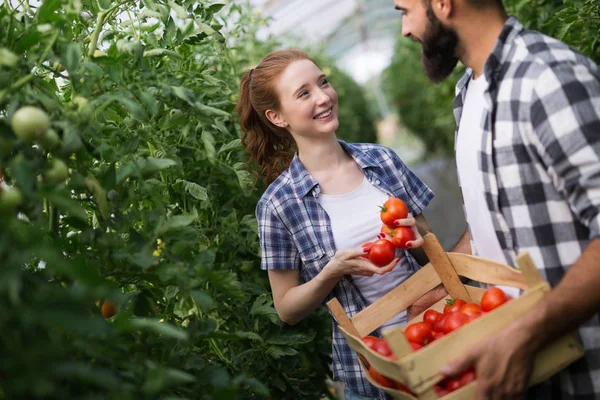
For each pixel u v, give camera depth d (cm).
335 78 957
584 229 141
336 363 223
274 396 247
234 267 254
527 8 364
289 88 216
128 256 142
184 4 207
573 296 125
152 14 199
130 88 155
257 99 230
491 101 146
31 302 106
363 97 1480
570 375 146
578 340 139
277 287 221
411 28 158
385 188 216
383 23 1688
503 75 145
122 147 165
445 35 153
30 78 131
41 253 101
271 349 227
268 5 1020
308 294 203
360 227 211
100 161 185
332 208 215
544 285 136
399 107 1588
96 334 104
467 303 170
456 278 181
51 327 106
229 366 216
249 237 257
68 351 117
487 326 137
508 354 127
